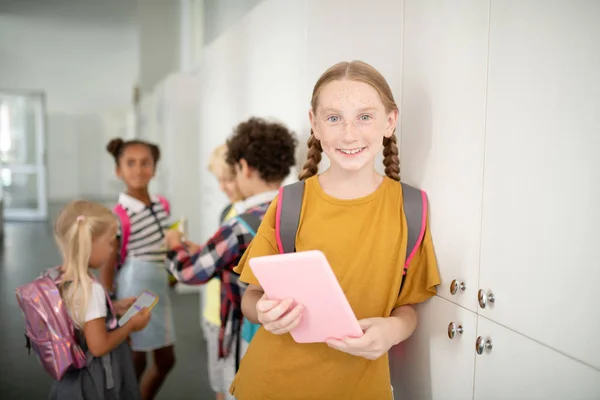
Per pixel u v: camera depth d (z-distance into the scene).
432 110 1.10
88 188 14.49
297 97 2.05
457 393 1.03
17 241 7.30
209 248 1.66
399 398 1.27
